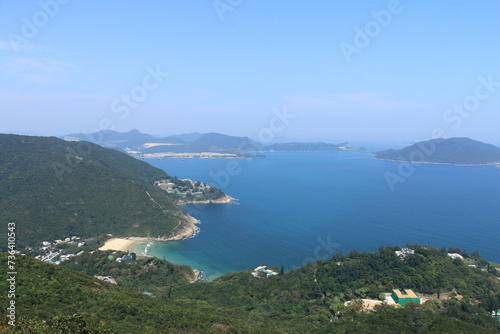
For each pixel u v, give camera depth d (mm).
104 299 56312
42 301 49406
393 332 54438
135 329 48031
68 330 38375
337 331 59375
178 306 69000
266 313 76062
